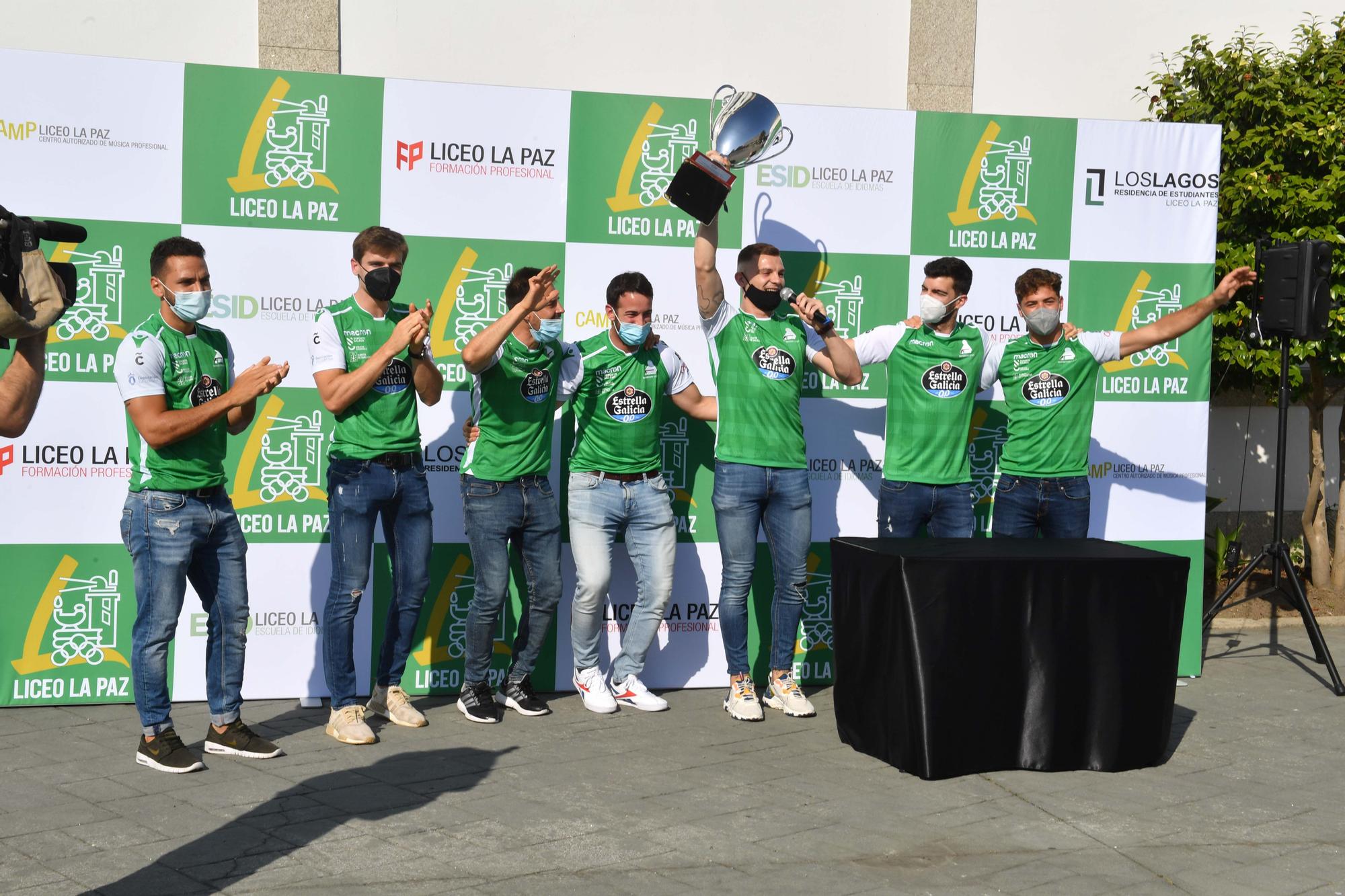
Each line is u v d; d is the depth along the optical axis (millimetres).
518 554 5348
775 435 5031
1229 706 5402
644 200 5348
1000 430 5723
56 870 3318
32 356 2482
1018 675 4387
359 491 4547
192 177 4988
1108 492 5816
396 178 5156
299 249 5094
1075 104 7754
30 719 4836
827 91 7371
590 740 4711
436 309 5219
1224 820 3949
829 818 3883
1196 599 5906
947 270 5062
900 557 4289
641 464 5047
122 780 4105
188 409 4113
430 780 4168
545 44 7020
